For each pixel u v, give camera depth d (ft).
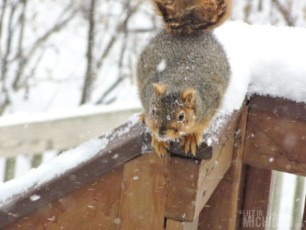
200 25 20.71
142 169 16.48
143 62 20.30
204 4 20.94
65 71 57.77
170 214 16.33
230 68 19.33
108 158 16.61
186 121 17.13
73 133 28.09
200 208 16.93
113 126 29.48
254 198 22.06
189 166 15.97
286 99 18.83
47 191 17.20
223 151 18.30
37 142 26.99
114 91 55.21
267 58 19.63
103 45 56.39
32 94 54.70
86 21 59.06
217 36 21.56
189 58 19.34
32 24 56.75
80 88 56.49
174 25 20.59
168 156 16.12
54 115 27.48
